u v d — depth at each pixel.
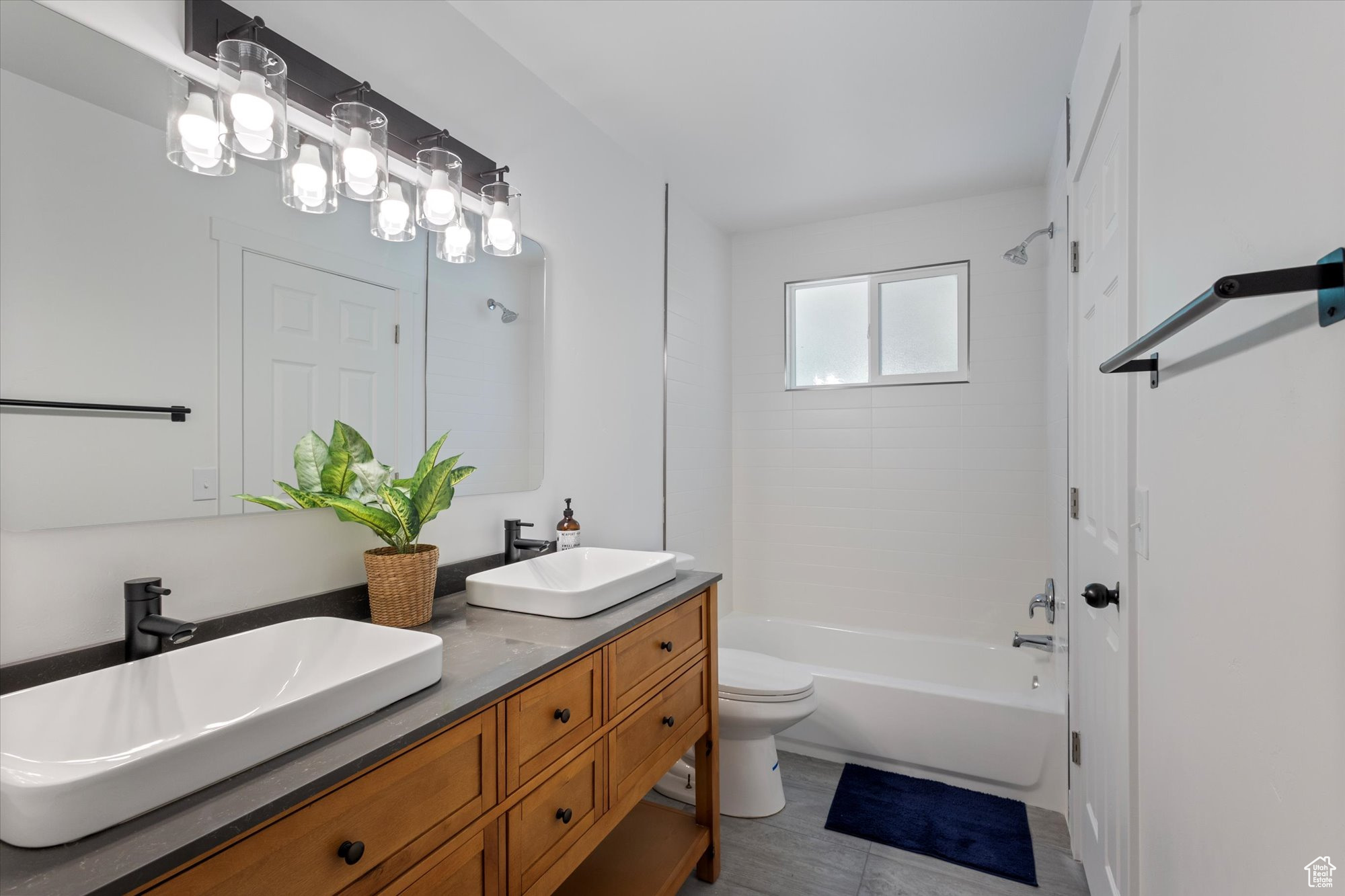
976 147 2.72
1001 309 3.22
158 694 0.99
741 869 1.98
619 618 1.49
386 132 1.43
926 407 3.38
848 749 2.63
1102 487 1.65
